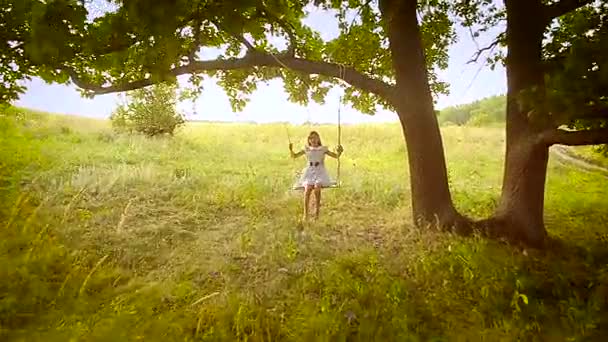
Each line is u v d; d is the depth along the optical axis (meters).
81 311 4.38
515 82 6.59
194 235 6.86
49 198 7.70
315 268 5.69
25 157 10.64
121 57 6.05
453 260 5.68
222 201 8.60
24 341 3.79
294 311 4.61
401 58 7.00
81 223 6.85
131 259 5.82
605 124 5.48
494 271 5.33
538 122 6.02
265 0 6.95
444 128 26.20
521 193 6.55
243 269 5.71
